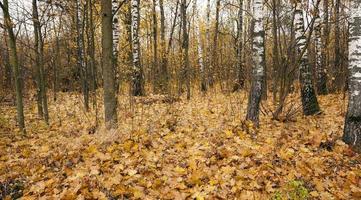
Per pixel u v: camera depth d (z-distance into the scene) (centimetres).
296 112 935
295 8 991
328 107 1175
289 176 542
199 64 2325
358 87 658
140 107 1341
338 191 513
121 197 503
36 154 723
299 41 1061
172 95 1680
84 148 703
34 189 542
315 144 688
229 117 1003
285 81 927
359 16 643
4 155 743
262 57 837
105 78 796
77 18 1670
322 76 1583
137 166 594
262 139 735
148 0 1927
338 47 1683
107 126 790
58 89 2442
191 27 3156
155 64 2120
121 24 1920
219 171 571
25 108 1648
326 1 1669
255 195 499
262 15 838
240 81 1989
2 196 538
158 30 3078
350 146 664
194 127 877
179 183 535
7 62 2422
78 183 537
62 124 1113
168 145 712
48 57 2347
